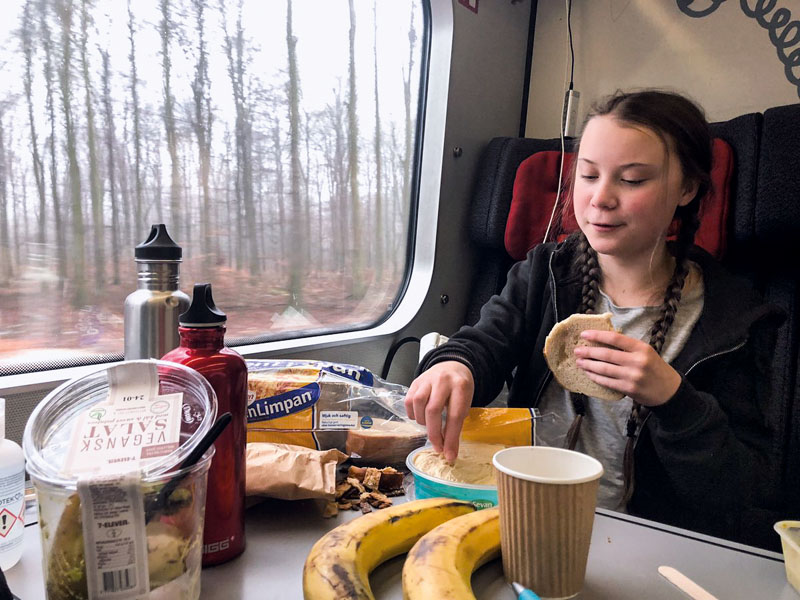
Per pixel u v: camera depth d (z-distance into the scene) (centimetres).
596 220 107
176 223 117
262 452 71
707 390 108
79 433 44
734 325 107
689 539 66
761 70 171
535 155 177
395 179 174
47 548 43
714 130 148
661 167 103
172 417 46
